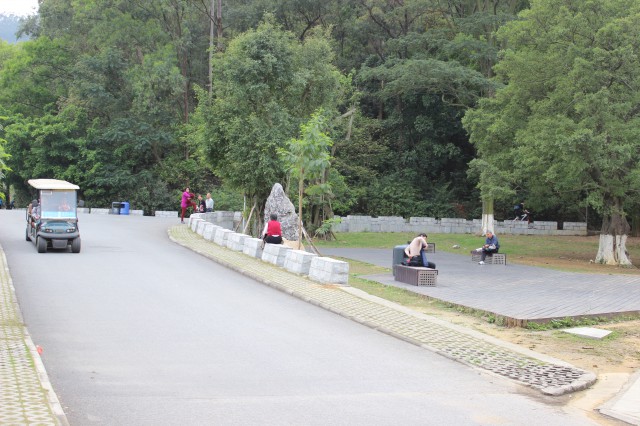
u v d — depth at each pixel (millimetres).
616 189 29703
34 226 24359
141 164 59562
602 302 17406
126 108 57000
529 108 33281
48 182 24438
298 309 15219
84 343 11203
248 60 31359
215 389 8969
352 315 14500
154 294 16094
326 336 12664
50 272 18625
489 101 35188
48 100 61031
